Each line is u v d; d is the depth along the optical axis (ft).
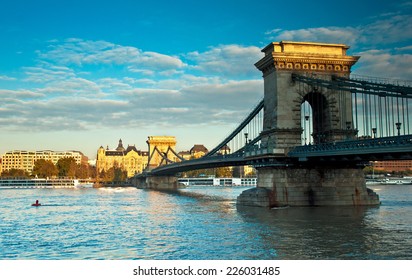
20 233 183.21
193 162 436.35
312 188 258.37
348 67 267.80
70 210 286.25
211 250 140.15
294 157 251.60
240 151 319.47
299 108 260.83
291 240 152.15
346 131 262.47
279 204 254.88
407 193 457.68
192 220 214.07
